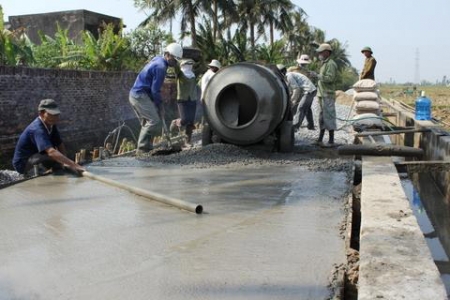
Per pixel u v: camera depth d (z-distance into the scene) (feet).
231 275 9.31
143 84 24.48
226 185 17.46
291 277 9.20
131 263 9.98
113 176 19.24
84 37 61.93
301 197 15.60
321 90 27.99
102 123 54.44
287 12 126.41
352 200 15.66
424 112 32.19
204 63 73.97
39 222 12.90
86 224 12.70
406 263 8.91
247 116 25.07
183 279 9.16
